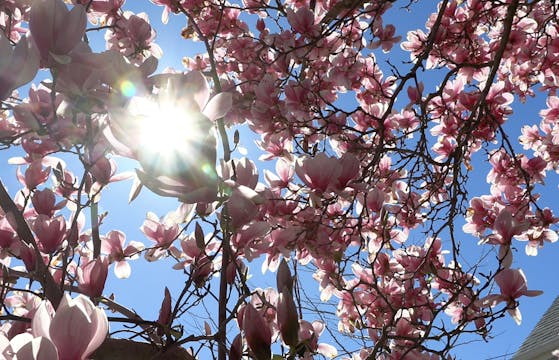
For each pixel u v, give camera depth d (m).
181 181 0.30
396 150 1.39
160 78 0.39
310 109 1.47
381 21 1.68
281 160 1.28
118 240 1.15
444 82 1.46
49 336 0.32
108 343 0.68
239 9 1.69
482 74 1.78
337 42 1.63
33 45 0.35
